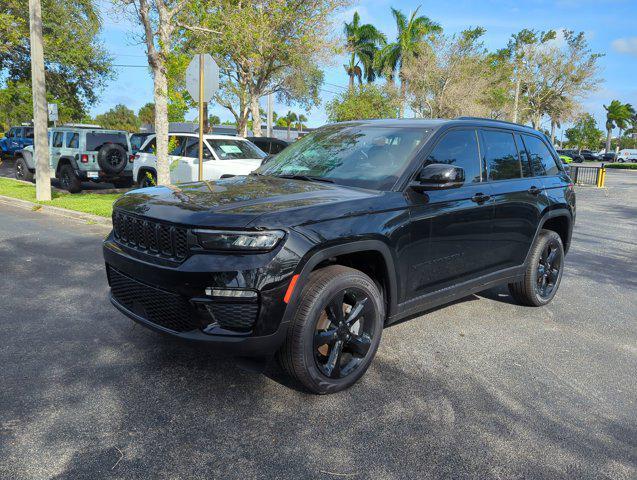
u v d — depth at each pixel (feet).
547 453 9.29
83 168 47.42
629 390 11.82
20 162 57.26
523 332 15.31
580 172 83.30
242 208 10.09
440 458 9.02
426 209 12.46
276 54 68.33
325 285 10.30
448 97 124.67
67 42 80.12
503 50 140.46
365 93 121.29
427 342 14.25
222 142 41.01
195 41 49.29
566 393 11.57
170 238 10.09
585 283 21.43
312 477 8.40
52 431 9.43
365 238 10.90
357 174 12.85
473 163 14.40
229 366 12.23
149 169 41.83
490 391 11.52
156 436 9.37
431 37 128.36
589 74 135.23
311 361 10.36
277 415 10.20
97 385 11.19
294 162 14.52
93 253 23.66
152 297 10.52
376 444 9.36
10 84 102.12
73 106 94.07
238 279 9.42
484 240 14.48
